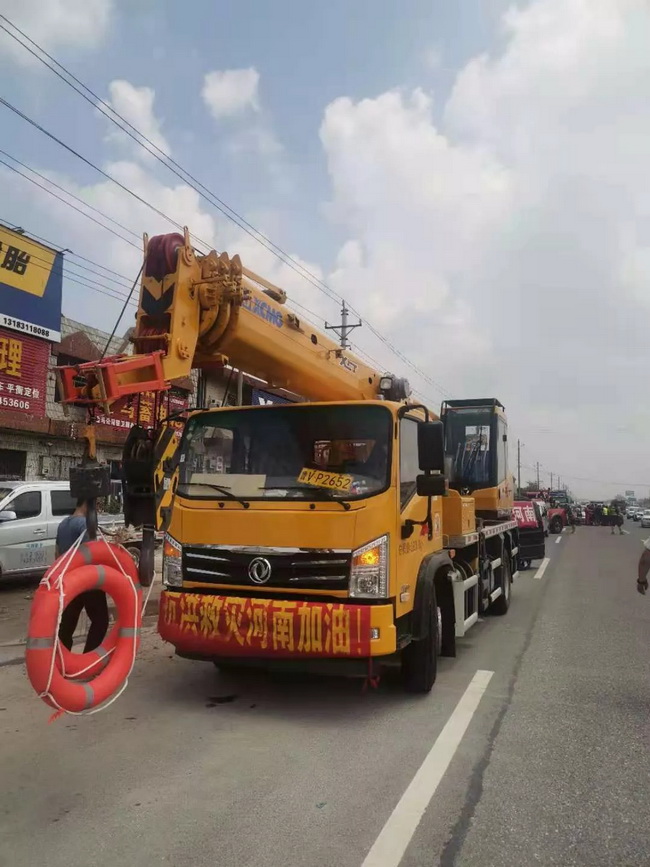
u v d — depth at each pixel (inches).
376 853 126.3
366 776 161.5
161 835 132.5
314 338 288.8
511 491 472.7
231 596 207.5
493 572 382.3
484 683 247.1
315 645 192.4
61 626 176.9
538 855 127.1
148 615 382.0
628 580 589.0
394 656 206.4
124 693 231.3
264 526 205.2
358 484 204.5
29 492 460.4
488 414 428.5
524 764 171.0
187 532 216.7
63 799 148.6
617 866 124.0
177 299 216.8
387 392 327.6
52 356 689.6
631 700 227.5
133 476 216.5
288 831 134.3
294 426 219.1
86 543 162.2
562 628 361.1
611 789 156.9
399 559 205.9
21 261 636.7
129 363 197.2
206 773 162.9
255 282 259.3
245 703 221.0
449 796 151.4
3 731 193.2
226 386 284.8
